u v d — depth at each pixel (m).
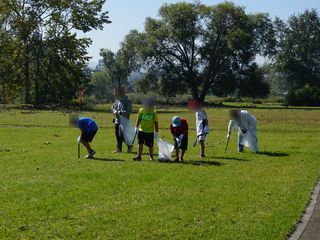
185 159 15.30
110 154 16.31
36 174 12.16
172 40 81.44
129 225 7.91
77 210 8.74
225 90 83.00
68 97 66.62
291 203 9.52
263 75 89.81
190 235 7.49
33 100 70.50
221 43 81.19
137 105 63.41
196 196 9.92
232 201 9.57
